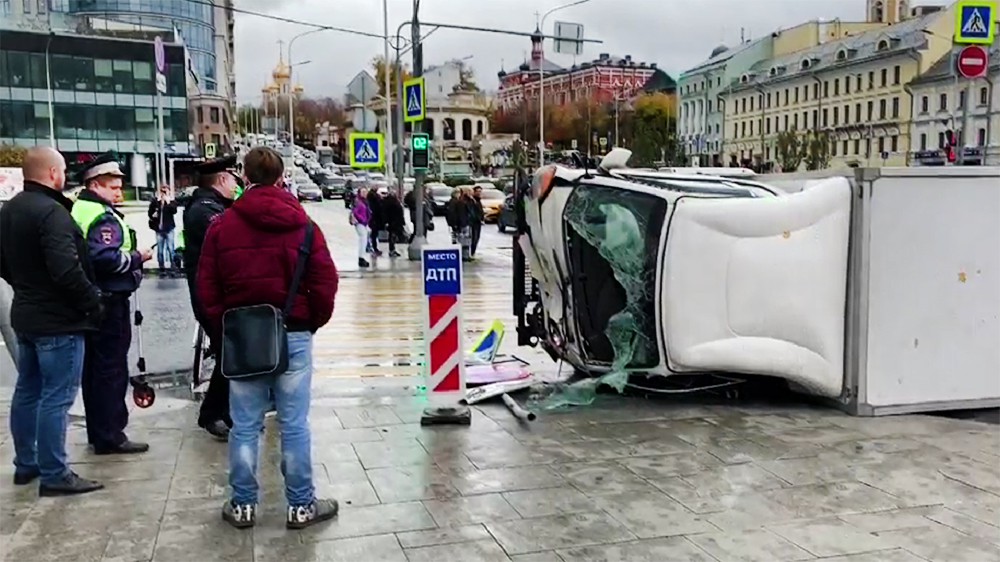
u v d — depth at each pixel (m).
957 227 6.66
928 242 6.62
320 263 4.38
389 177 38.03
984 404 6.82
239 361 4.25
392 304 13.88
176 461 5.58
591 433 6.19
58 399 4.88
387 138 38.56
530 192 7.28
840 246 6.59
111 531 4.46
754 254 6.48
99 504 4.83
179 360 9.45
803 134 90.50
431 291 6.38
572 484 5.16
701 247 6.44
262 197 4.33
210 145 39.06
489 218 38.12
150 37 79.94
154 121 74.19
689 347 6.51
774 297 6.50
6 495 4.97
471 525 4.56
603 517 4.67
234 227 4.32
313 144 133.62
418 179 20.77
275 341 4.26
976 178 6.64
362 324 11.92
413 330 11.42
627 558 4.18
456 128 121.56
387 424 6.43
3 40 68.25
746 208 6.44
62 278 4.66
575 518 4.66
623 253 6.74
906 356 6.66
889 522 4.61
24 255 4.74
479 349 8.77
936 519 4.65
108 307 5.57
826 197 6.53
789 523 4.60
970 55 16.28
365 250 19.83
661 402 7.05
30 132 70.00
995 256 6.75
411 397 7.38
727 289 6.50
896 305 6.61
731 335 6.53
